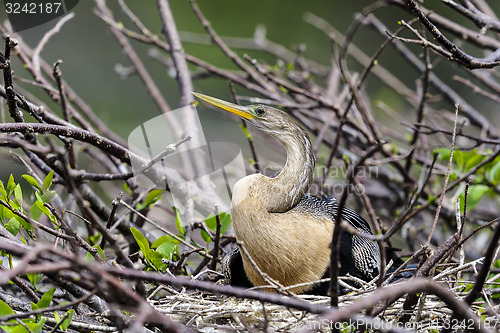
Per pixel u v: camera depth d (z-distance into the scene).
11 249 5.21
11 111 7.73
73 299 7.01
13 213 7.33
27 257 4.53
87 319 7.15
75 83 19.97
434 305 7.21
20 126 7.17
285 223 8.07
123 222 9.25
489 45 9.71
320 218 8.36
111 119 20.17
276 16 24.78
